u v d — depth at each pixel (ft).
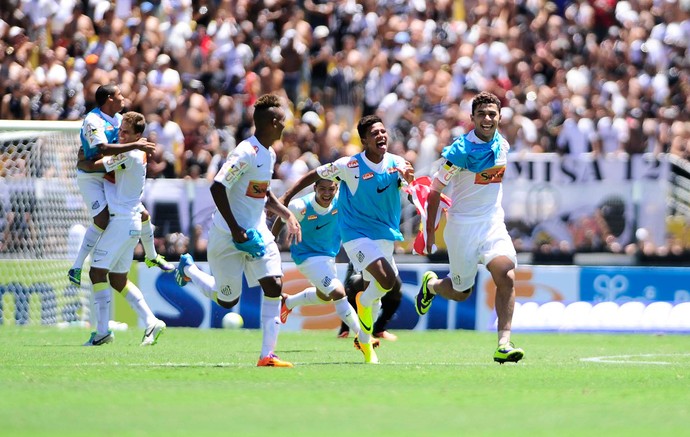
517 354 86.89
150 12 196.34
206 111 184.03
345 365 85.81
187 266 104.99
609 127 189.98
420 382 72.23
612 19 217.15
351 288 125.49
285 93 197.06
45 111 184.34
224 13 200.23
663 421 54.49
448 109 188.55
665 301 157.17
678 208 162.20
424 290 97.60
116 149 106.11
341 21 207.31
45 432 49.03
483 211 87.92
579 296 156.56
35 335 129.80
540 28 211.20
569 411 58.03
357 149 182.80
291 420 53.62
